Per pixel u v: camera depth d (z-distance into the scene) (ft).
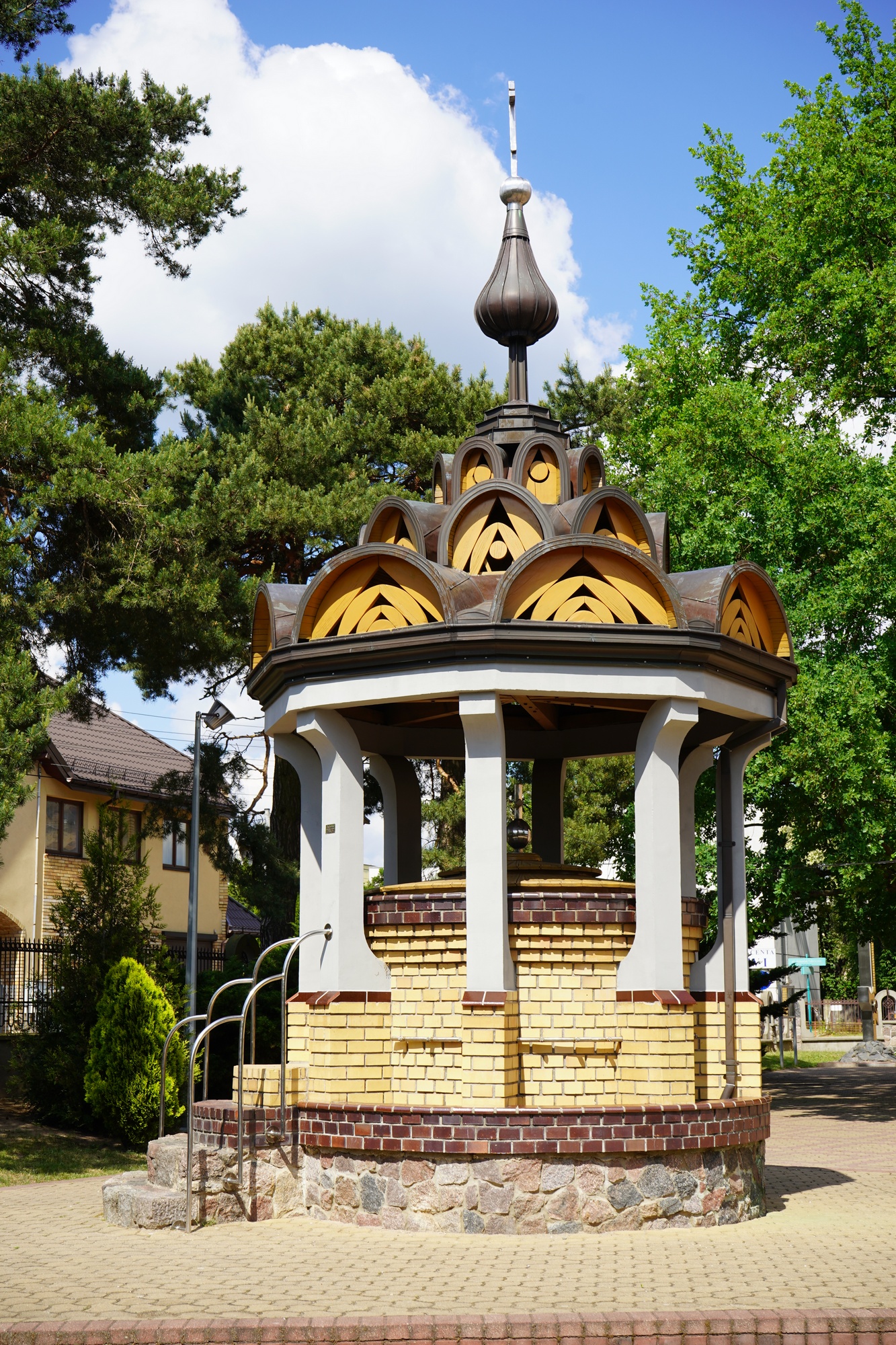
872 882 68.44
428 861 93.50
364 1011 32.94
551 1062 31.63
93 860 62.44
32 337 61.82
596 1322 21.08
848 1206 35.24
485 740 31.73
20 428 55.11
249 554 83.97
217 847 80.53
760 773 64.64
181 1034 59.00
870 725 61.93
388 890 34.37
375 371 91.25
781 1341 21.03
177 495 63.26
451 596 31.50
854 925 74.13
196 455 70.23
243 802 84.28
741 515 67.62
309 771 37.04
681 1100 31.30
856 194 75.10
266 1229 30.91
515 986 31.86
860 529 64.54
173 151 66.18
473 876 31.45
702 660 32.19
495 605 30.99
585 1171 29.89
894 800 61.93
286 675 34.42
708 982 35.01
